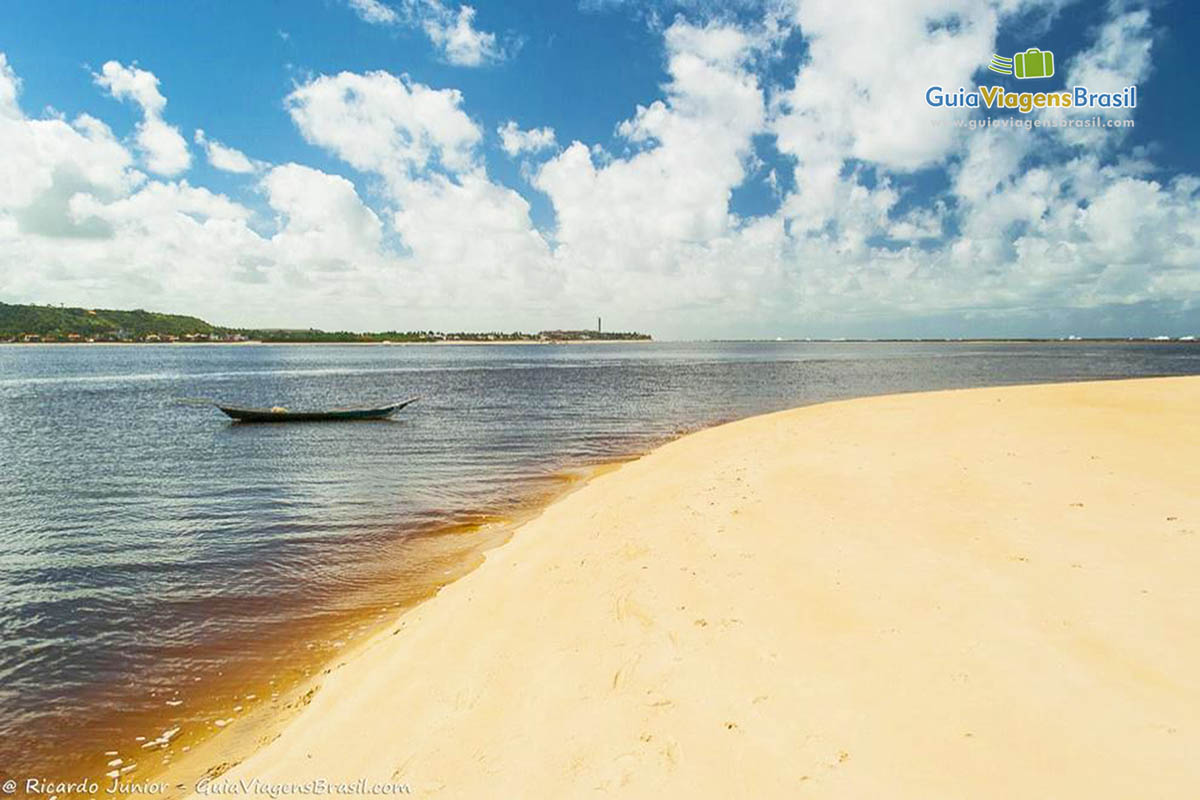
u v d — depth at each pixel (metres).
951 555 6.68
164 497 16.36
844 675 4.65
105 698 6.79
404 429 29.66
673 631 5.77
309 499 15.84
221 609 9.07
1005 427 14.97
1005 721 3.91
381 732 5.08
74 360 117.56
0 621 8.76
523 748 4.43
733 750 4.02
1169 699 3.94
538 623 6.52
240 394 51.81
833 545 7.43
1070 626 4.94
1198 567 5.87
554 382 61.44
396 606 8.98
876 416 20.19
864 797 3.45
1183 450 11.23
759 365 95.75
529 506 14.57
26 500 16.09
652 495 11.95
